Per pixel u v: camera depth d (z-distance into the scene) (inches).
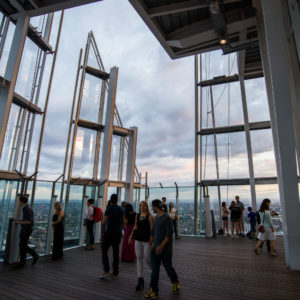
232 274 171.5
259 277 163.2
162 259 131.3
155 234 129.8
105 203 420.8
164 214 130.6
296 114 229.9
